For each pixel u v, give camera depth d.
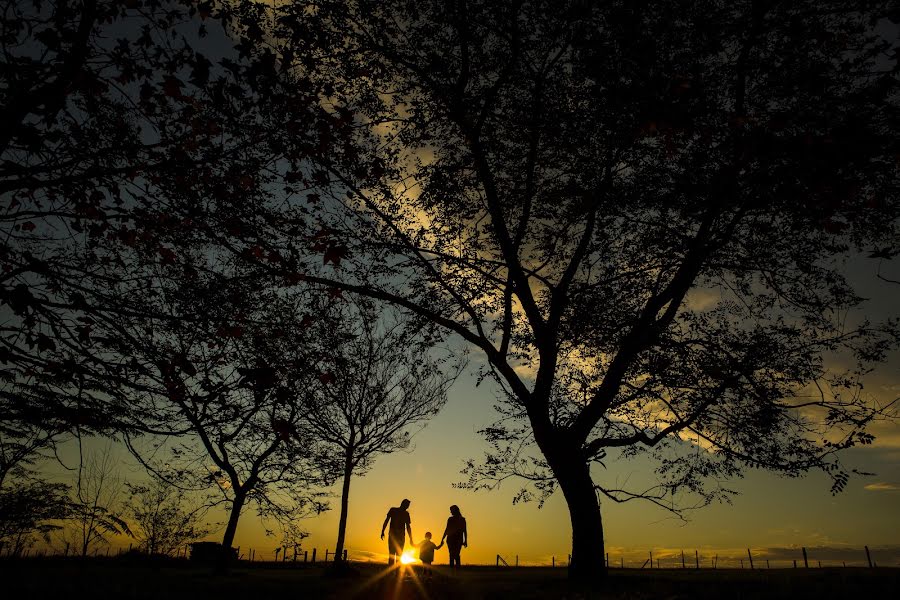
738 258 14.95
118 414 7.35
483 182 15.40
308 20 11.73
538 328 15.81
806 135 8.95
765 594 8.98
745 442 14.41
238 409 7.47
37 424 7.56
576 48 12.22
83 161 7.25
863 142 8.95
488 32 14.31
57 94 6.65
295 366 7.76
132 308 7.45
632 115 9.45
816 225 11.70
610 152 13.30
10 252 6.59
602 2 11.12
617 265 15.33
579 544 14.17
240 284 8.64
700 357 14.74
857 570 14.09
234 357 7.78
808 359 14.65
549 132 13.71
